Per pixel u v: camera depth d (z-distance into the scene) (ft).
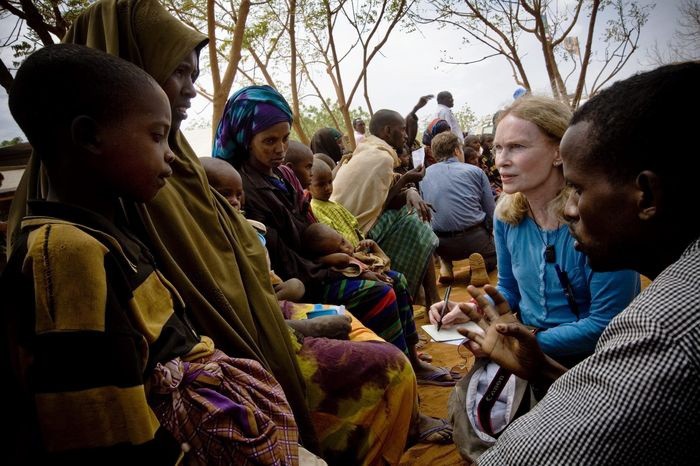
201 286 5.90
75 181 3.95
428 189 20.17
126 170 3.95
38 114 3.80
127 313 3.79
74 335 3.28
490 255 20.51
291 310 8.29
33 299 3.34
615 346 3.02
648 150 3.22
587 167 3.53
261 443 4.29
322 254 10.59
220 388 4.48
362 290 10.01
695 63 3.30
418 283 13.66
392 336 10.11
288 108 10.25
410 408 7.29
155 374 4.01
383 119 16.24
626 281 6.25
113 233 3.97
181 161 6.41
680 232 3.31
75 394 3.28
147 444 3.52
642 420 2.83
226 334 5.77
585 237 3.77
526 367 5.62
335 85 46.68
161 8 6.03
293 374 6.58
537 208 6.92
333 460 7.03
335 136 19.60
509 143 6.75
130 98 3.89
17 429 3.48
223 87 29.99
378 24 39.24
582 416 3.00
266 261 7.31
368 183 13.69
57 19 22.44
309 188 12.76
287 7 40.57
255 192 9.91
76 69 3.75
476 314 6.19
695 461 2.88
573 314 6.84
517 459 3.15
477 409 6.70
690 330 2.81
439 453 8.93
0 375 3.43
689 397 2.78
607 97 3.50
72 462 3.33
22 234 3.68
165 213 5.87
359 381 6.97
